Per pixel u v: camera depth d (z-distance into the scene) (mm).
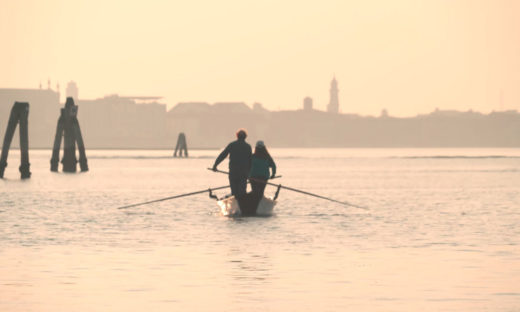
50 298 60719
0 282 66812
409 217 123000
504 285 65812
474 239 94938
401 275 70312
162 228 106188
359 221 116375
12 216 123062
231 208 122938
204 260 78250
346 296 61562
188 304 58719
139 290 63750
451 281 67562
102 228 105938
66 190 192625
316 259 78875
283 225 110125
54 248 86562
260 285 65812
